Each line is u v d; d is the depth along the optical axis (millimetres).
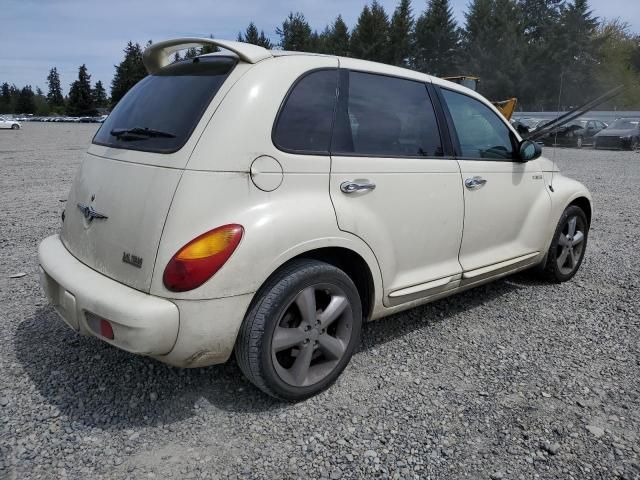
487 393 3023
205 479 2312
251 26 70375
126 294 2473
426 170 3346
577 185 4879
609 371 3309
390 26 55656
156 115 2846
